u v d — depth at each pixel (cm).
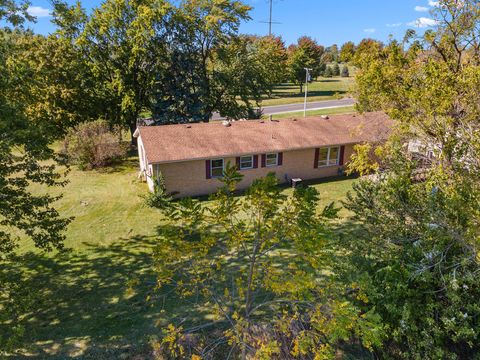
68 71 2381
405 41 1182
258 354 542
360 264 702
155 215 1562
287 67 5675
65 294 1019
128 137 3108
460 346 670
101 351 786
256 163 1917
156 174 1722
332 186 1931
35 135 839
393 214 730
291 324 729
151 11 2409
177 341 788
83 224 1477
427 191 717
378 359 717
